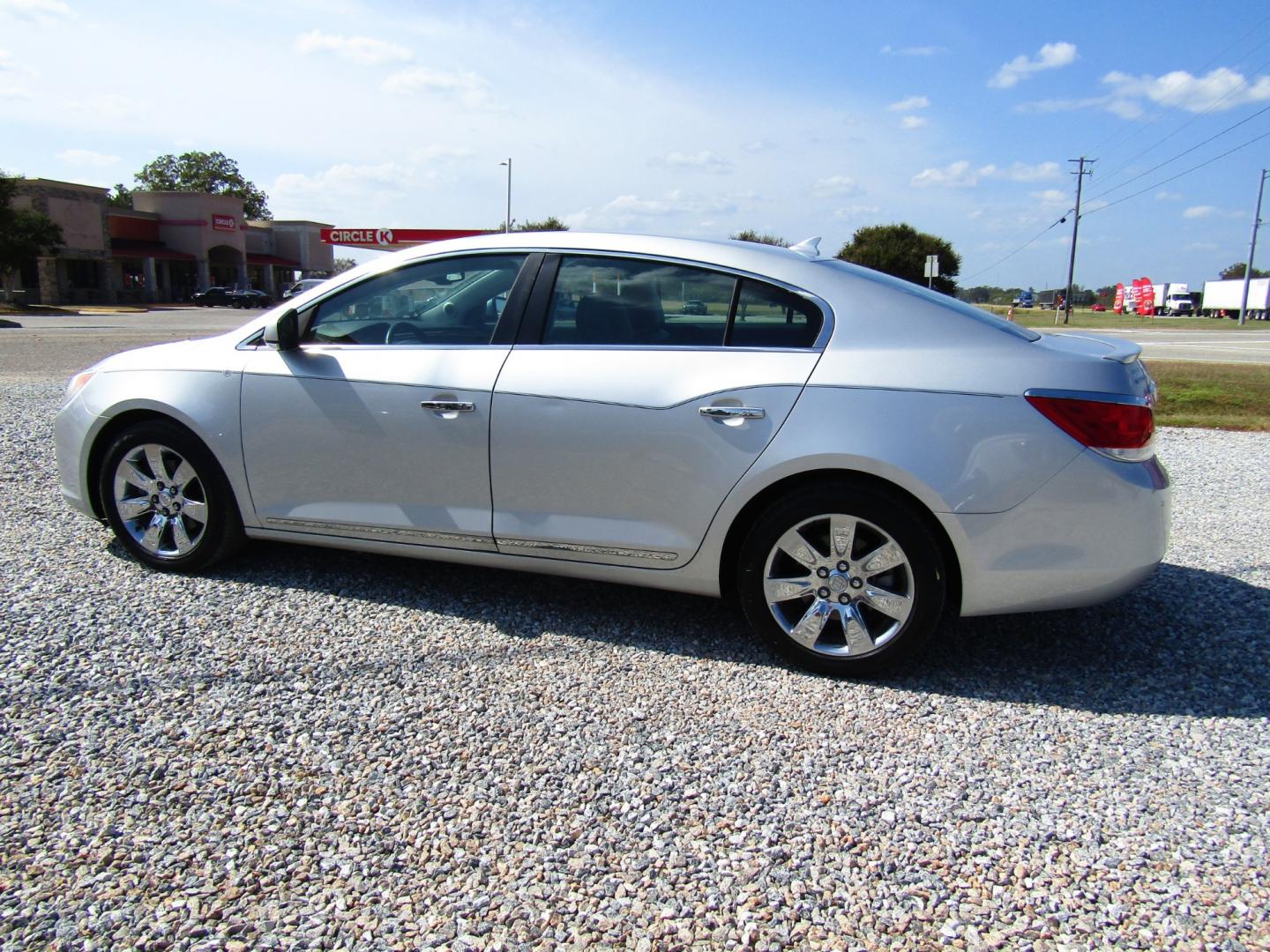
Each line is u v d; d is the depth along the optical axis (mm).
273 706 2977
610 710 3035
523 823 2402
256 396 3938
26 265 48375
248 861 2219
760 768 2711
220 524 4094
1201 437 9414
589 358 3520
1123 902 2152
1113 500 3088
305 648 3428
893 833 2408
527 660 3402
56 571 4172
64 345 19312
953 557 3256
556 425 3498
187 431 4051
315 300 4000
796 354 3318
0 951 1893
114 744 2713
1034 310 80750
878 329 3299
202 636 3504
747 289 3443
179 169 105375
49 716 2859
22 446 6961
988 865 2285
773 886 2189
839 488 3203
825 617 3305
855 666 3283
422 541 3807
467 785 2574
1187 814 2520
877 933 2037
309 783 2555
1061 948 2002
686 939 2008
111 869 2172
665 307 3520
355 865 2219
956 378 3152
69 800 2430
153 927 1986
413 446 3717
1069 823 2465
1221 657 3600
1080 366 3135
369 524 3857
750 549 3344
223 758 2658
